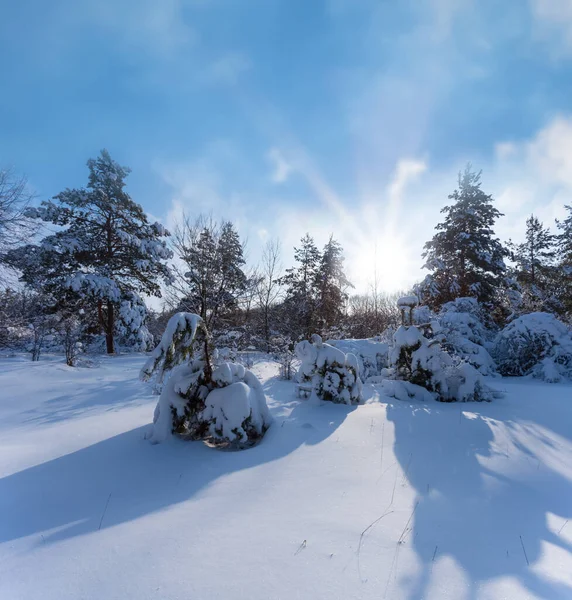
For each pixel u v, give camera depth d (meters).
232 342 11.56
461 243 21.70
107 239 22.58
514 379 11.93
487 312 19.91
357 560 2.20
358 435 5.07
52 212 20.69
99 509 3.17
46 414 6.96
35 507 3.22
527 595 1.89
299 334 17.66
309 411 6.48
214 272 11.40
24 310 20.14
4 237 16.25
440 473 3.78
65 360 15.40
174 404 5.16
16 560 2.34
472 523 2.73
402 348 8.50
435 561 2.20
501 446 4.64
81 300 21.50
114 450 4.64
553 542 2.47
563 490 3.39
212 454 4.49
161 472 4.00
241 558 2.23
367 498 3.19
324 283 25.73
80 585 2.02
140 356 19.47
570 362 11.55
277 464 4.10
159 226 24.02
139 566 2.19
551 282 25.05
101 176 23.17
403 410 6.57
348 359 7.30
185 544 2.43
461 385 7.82
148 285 24.28
